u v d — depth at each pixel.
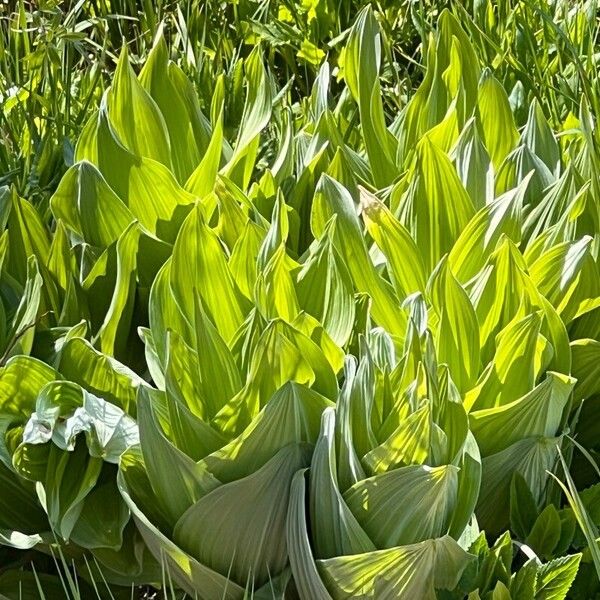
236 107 2.09
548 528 1.37
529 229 1.60
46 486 1.34
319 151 1.68
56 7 2.33
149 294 1.52
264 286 1.40
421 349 1.29
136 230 1.47
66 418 1.36
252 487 1.28
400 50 2.25
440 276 1.39
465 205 1.55
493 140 1.73
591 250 1.52
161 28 1.72
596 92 1.96
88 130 1.60
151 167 1.56
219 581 1.32
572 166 1.56
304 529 1.26
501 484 1.39
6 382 1.38
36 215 1.55
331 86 2.39
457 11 2.23
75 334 1.41
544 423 1.37
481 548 1.29
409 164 1.70
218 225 1.56
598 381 1.49
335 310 1.43
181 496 1.31
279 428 1.29
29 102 1.88
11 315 1.51
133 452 1.33
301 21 2.39
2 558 1.45
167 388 1.31
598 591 1.37
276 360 1.31
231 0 2.44
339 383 1.41
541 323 1.41
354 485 1.26
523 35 2.12
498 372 1.38
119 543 1.34
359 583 1.26
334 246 1.43
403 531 1.26
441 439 1.28
